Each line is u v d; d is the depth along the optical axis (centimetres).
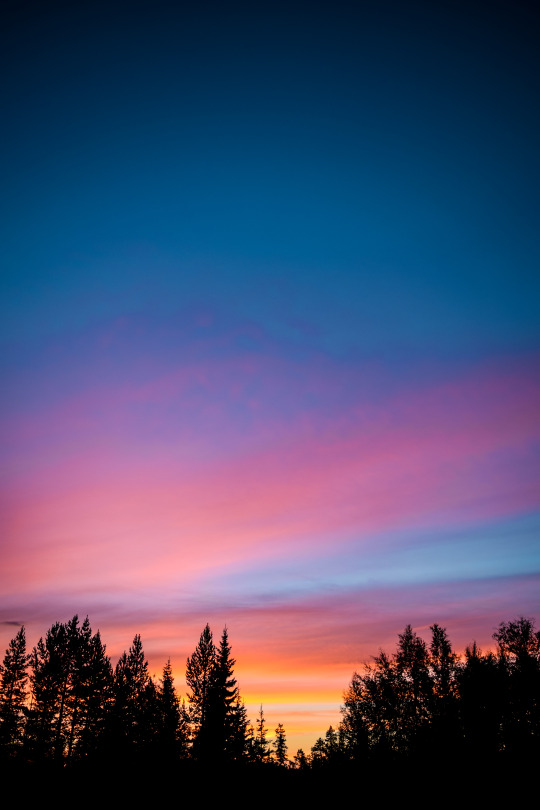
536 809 2948
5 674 4953
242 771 4562
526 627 3878
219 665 5275
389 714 4053
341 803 3581
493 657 3928
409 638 4250
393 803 3400
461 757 3409
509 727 3509
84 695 4922
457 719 3675
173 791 4047
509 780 3166
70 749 4688
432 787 3338
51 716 4781
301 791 3959
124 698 5031
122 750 4588
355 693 4325
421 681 4044
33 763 4375
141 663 5447
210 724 4891
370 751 3944
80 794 3853
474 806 3130
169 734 4797
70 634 5112
